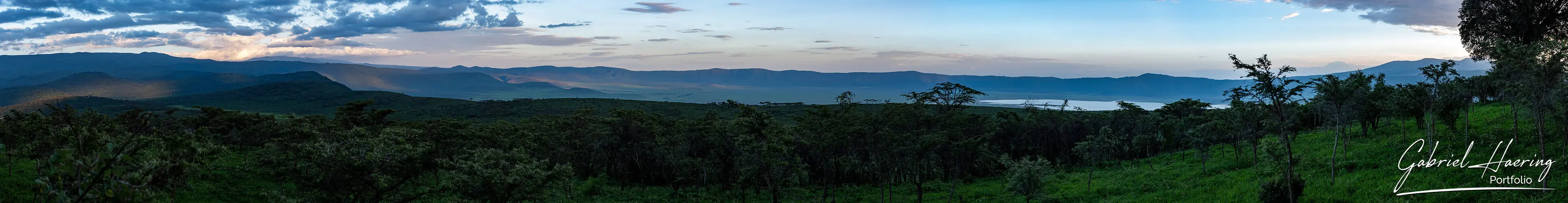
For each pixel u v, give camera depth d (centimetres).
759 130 4250
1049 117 6681
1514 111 3525
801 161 4362
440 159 3816
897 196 5025
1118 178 4991
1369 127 5462
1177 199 3944
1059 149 6700
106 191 1264
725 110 14688
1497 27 5631
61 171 1379
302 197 3020
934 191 5238
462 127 5047
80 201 1370
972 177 5806
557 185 3612
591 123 5756
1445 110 4288
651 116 5656
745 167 4544
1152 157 6656
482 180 3080
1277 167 3616
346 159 2598
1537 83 2866
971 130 5800
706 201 4934
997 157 5756
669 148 5188
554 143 5472
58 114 2600
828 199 5031
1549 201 2750
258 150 4675
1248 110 3491
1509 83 3172
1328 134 5638
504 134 5375
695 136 5178
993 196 4747
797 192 5141
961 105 5872
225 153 2477
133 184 1460
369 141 2719
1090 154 6150
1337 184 3503
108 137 1889
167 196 1747
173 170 1752
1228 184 4069
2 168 3559
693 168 5094
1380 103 4494
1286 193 3111
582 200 4916
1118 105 7162
